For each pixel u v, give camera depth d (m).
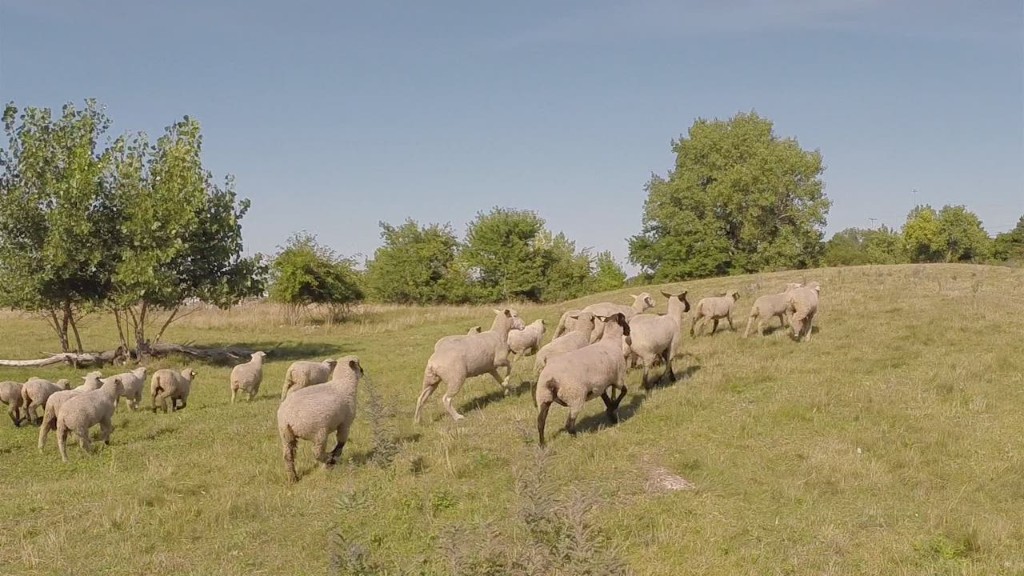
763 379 13.68
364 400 15.42
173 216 24.05
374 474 10.12
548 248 56.22
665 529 7.94
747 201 59.59
